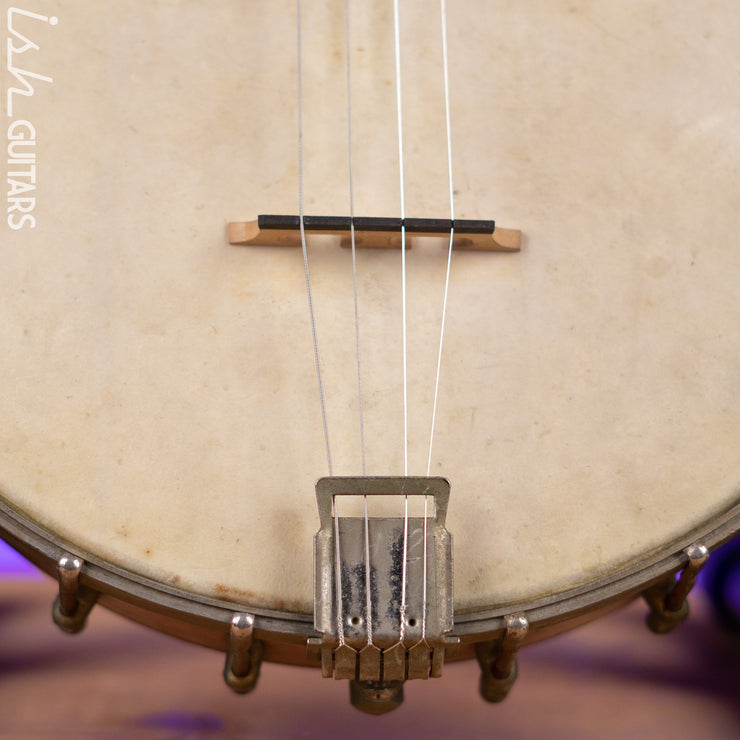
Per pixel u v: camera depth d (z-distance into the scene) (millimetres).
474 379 424
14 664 501
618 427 422
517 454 417
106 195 433
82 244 427
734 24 469
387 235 431
